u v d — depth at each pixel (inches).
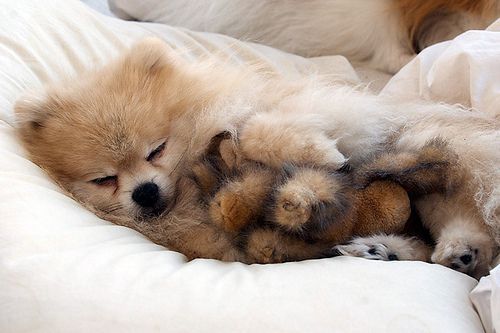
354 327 20.3
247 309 20.7
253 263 24.5
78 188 26.6
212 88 27.9
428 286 21.5
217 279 21.7
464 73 28.3
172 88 27.3
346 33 38.2
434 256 24.0
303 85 28.2
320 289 21.2
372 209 24.5
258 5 38.1
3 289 21.1
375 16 37.6
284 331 20.2
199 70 28.4
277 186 23.9
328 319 20.4
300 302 20.8
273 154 24.6
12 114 28.1
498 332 20.6
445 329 20.3
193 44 35.1
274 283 21.5
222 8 38.2
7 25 30.5
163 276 21.6
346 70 36.1
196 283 21.4
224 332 20.3
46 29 31.7
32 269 21.4
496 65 27.8
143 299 20.9
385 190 24.7
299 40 38.9
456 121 26.9
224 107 26.9
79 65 31.4
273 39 39.1
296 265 22.5
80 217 24.0
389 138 26.6
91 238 23.0
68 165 26.4
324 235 24.1
